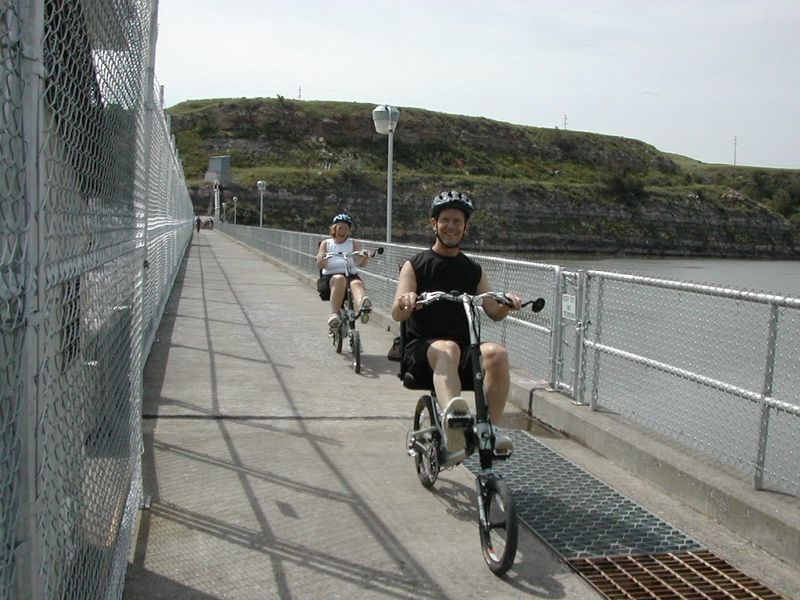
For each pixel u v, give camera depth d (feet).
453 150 401.70
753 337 14.02
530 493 14.99
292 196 306.14
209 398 21.45
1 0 5.00
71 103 7.04
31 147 5.59
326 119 385.70
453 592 11.07
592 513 14.06
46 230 6.18
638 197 358.84
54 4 6.24
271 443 17.61
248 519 13.21
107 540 9.87
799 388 12.99
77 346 7.86
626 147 449.48
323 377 24.93
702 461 15.28
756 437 13.94
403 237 313.32
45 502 6.37
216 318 37.37
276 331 34.01
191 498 14.03
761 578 11.71
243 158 358.43
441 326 14.10
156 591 10.69
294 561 11.76
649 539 12.98
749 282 90.68
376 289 40.65
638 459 16.26
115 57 9.34
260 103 379.35
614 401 18.86
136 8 11.13
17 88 5.42
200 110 377.09
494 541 12.17
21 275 5.51
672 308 16.43
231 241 145.79
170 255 46.60
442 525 13.33
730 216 363.97
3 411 5.25
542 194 343.87
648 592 11.15
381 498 14.46
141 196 15.79
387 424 19.57
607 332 18.98
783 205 395.75
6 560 5.46
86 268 8.02
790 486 13.48
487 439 12.13
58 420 6.93
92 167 8.21
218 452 16.79
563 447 18.31
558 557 12.23
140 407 14.32
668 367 16.40
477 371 12.61
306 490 14.69
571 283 20.65
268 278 62.54
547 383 22.06
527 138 432.25
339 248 30.09
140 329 15.10
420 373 13.84
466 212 14.42
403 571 11.62
